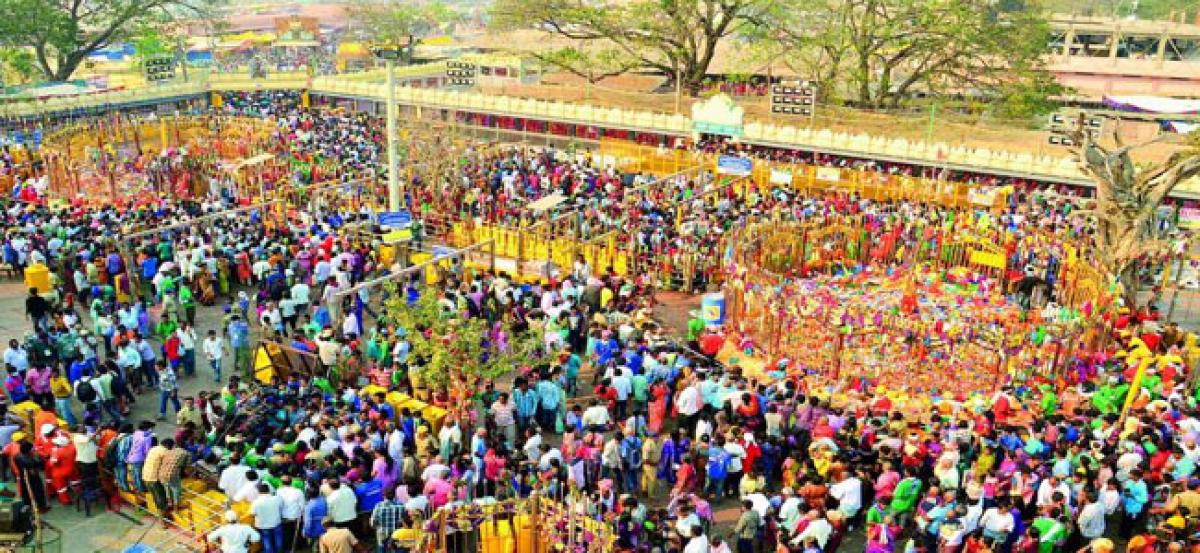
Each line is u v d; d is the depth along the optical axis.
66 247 30.81
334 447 18.83
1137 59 82.38
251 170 43.81
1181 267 31.77
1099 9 96.50
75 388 22.55
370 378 23.81
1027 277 31.59
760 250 32.97
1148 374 23.84
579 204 36.81
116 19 76.19
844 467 18.70
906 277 34.44
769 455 20.47
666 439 20.91
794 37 59.41
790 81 63.91
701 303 32.12
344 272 29.11
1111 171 30.05
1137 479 18.59
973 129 51.47
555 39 75.06
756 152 47.88
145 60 64.25
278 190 39.00
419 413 21.30
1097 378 25.58
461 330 21.61
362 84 64.25
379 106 65.00
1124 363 25.81
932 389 25.03
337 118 55.44
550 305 27.42
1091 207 37.88
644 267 33.47
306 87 66.88
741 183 41.44
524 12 61.72
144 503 19.94
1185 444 19.62
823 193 42.62
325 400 21.16
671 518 17.48
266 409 20.70
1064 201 39.88
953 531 16.95
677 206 37.12
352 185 39.34
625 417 23.03
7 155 47.88
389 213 31.28
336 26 136.25
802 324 27.16
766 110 57.22
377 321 26.59
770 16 62.06
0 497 18.39
